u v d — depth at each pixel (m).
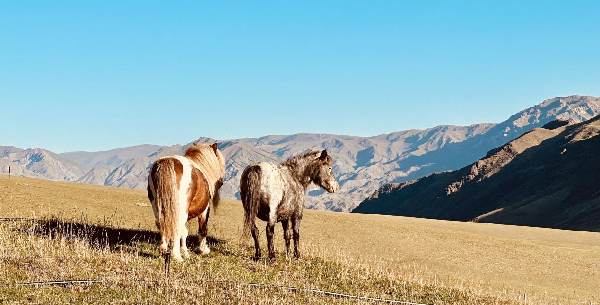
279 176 16.38
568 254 43.06
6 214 20.48
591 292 31.02
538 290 29.08
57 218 20.30
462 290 18.27
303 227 38.88
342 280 15.59
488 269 34.03
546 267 37.12
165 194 13.17
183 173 13.67
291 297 12.69
